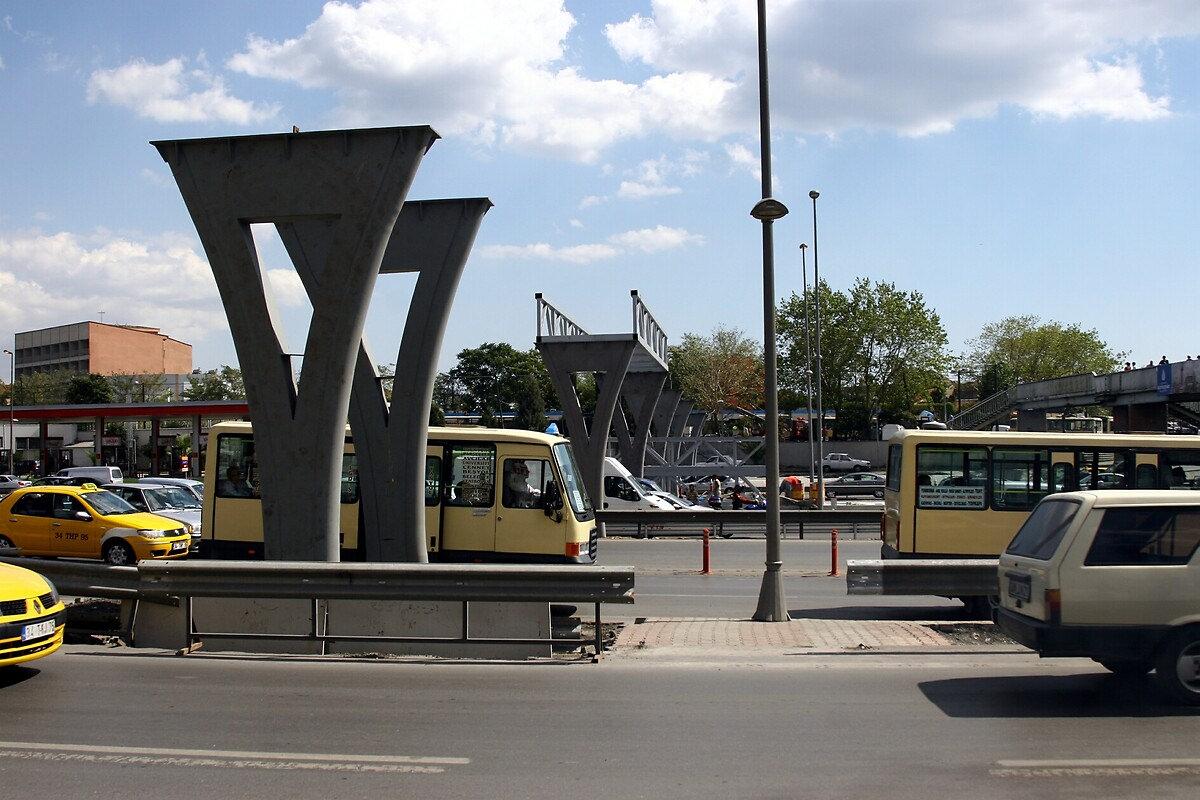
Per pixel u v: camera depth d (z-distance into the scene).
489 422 78.31
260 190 12.01
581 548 15.60
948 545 15.86
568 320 32.69
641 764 6.48
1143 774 6.21
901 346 77.88
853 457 74.56
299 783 6.09
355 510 16.28
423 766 6.44
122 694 8.55
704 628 12.24
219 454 16.30
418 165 11.89
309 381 12.08
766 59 13.52
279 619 10.78
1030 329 88.12
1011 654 10.47
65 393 89.50
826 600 16.27
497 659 10.27
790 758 6.60
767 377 13.29
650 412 39.25
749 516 28.03
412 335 15.73
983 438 16.00
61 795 5.86
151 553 19.53
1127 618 8.02
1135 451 15.88
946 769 6.34
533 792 5.90
